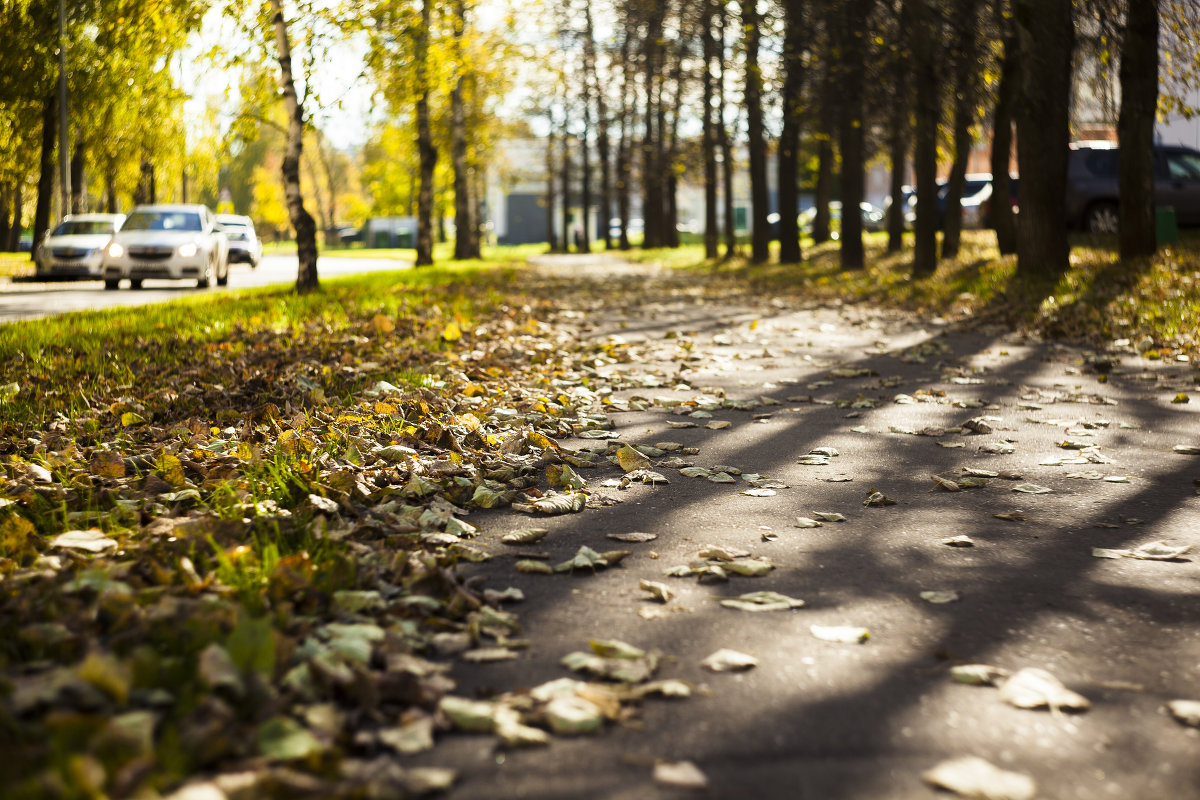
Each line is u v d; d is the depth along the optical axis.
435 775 1.97
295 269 35.84
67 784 1.72
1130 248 14.45
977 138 20.48
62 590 2.79
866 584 3.29
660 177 42.56
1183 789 1.99
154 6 16.16
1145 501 4.32
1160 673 2.56
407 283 19.41
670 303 16.55
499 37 26.84
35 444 5.15
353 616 2.78
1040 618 2.96
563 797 1.95
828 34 18.16
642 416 6.51
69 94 30.20
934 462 5.12
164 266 20.73
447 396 6.77
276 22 16.20
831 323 12.77
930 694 2.43
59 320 11.87
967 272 16.14
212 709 2.03
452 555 3.56
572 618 2.97
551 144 58.06
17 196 43.19
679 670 2.58
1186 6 14.23
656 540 3.81
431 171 29.69
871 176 69.38
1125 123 14.28
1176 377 7.71
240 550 3.08
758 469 5.02
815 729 2.25
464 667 2.59
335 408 6.11
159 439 5.35
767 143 29.66
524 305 14.60
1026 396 7.07
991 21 16.11
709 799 1.95
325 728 2.10
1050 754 2.13
